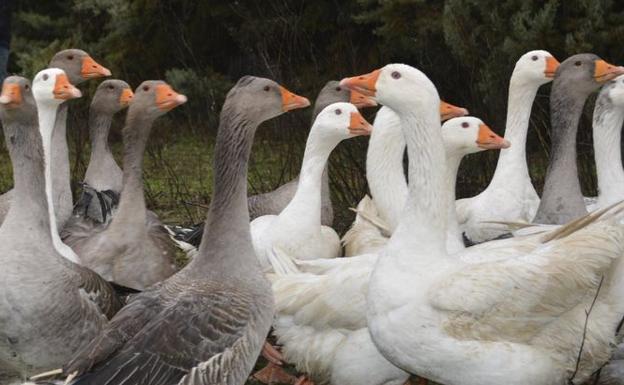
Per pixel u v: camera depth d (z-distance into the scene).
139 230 7.04
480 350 5.34
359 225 7.49
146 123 7.45
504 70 12.22
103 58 17.64
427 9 13.55
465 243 8.17
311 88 15.08
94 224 7.70
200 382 5.05
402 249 5.47
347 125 7.43
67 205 8.30
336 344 6.17
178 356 5.00
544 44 12.24
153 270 7.05
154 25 17.53
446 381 5.50
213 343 5.10
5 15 12.38
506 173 8.16
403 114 5.63
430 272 5.42
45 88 7.12
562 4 12.56
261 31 16.00
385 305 5.43
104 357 4.91
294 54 15.64
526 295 5.32
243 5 16.45
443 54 13.90
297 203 7.34
